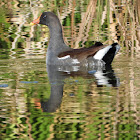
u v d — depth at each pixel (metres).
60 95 9.91
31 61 14.05
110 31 17.62
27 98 9.77
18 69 12.88
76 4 20.25
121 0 19.38
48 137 7.63
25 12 19.84
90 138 7.55
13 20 18.84
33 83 11.06
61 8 19.78
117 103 9.21
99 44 13.95
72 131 7.80
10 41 16.70
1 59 14.27
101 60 13.23
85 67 13.27
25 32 17.77
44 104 9.33
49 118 8.47
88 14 18.19
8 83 11.12
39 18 14.59
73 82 11.11
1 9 20.41
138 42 16.14
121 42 16.22
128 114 8.55
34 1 20.45
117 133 7.72
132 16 17.98
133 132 7.75
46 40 16.91
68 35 17.11
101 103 9.25
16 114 8.76
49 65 13.65
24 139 7.63
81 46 15.77
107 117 8.44
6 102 9.53
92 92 10.09
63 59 13.59
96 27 18.19
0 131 7.98
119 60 13.78
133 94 9.81
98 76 11.77
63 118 8.48
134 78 11.35
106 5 18.30
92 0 18.20
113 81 11.08
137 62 13.41
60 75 12.02
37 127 8.13
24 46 16.16
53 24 14.10
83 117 8.46
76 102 9.38
